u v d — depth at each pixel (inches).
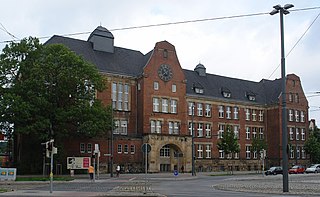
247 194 940.0
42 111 1931.6
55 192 986.7
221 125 3088.1
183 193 973.8
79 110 1932.8
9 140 2347.4
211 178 1929.1
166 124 2650.1
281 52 1085.8
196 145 2896.2
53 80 1952.5
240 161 3137.3
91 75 2015.3
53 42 2466.8
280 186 1237.7
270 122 3373.5
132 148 2488.9
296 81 3476.9
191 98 2942.9
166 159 2637.8
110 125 2065.7
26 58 2030.0
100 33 2635.3
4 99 1855.3
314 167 2787.9
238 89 3339.1
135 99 2623.0
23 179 1620.3
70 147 2274.9
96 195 887.1
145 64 2645.2
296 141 3371.1
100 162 2354.8
